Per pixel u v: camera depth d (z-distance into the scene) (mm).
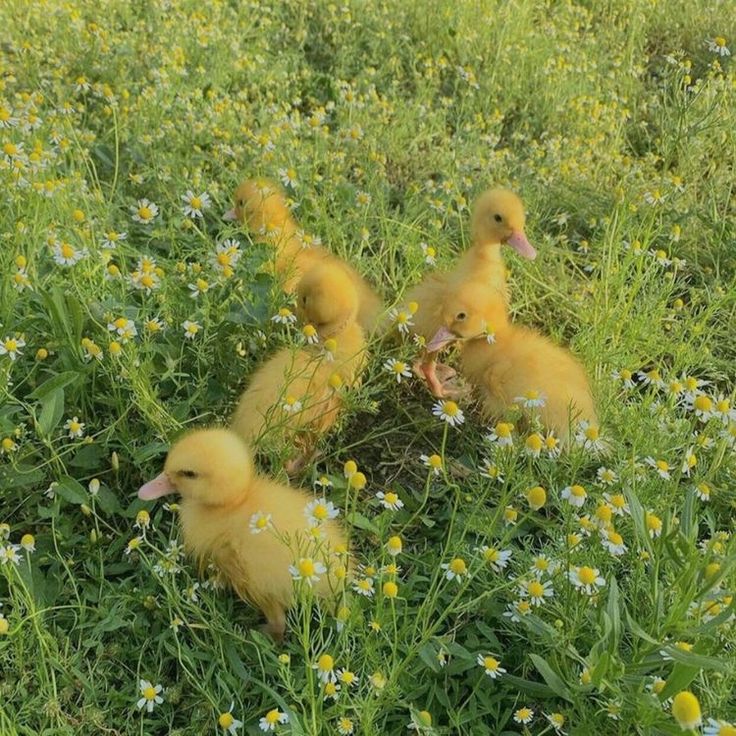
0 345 918
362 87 1664
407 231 1261
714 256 1311
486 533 850
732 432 891
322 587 815
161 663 825
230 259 1014
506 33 1811
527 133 1623
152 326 977
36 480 902
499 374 1016
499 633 866
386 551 874
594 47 1835
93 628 842
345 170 1414
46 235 1082
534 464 960
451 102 1594
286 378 915
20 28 1648
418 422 1064
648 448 966
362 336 1018
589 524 833
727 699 755
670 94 1709
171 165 1320
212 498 831
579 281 1286
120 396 976
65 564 836
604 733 766
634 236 1272
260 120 1478
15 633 804
